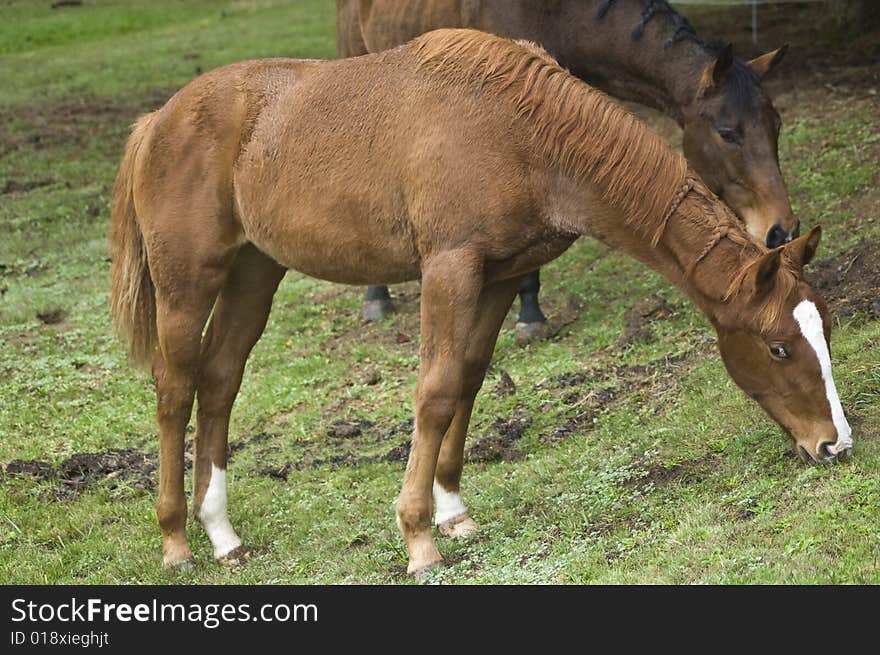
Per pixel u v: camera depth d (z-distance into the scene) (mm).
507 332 8789
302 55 18906
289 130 5559
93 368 9180
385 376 8500
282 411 8172
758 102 7305
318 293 10500
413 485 5289
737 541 4805
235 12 24344
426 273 5191
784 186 7281
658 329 8016
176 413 5977
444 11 8648
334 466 7137
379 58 5531
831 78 12352
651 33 7715
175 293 5871
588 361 7891
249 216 5711
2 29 23656
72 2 25766
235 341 6172
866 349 6496
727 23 15539
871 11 13562
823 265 8062
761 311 4910
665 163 5117
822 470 5156
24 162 14859
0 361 9312
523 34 8078
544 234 5266
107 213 13047
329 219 5445
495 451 6828
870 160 9688
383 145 5312
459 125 5176
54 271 11523
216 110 5762
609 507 5602
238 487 6977
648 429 6438
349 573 5539
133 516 6660
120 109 17203
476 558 5379
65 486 7207
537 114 5133
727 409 6293
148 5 25438
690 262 5090
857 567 4359
